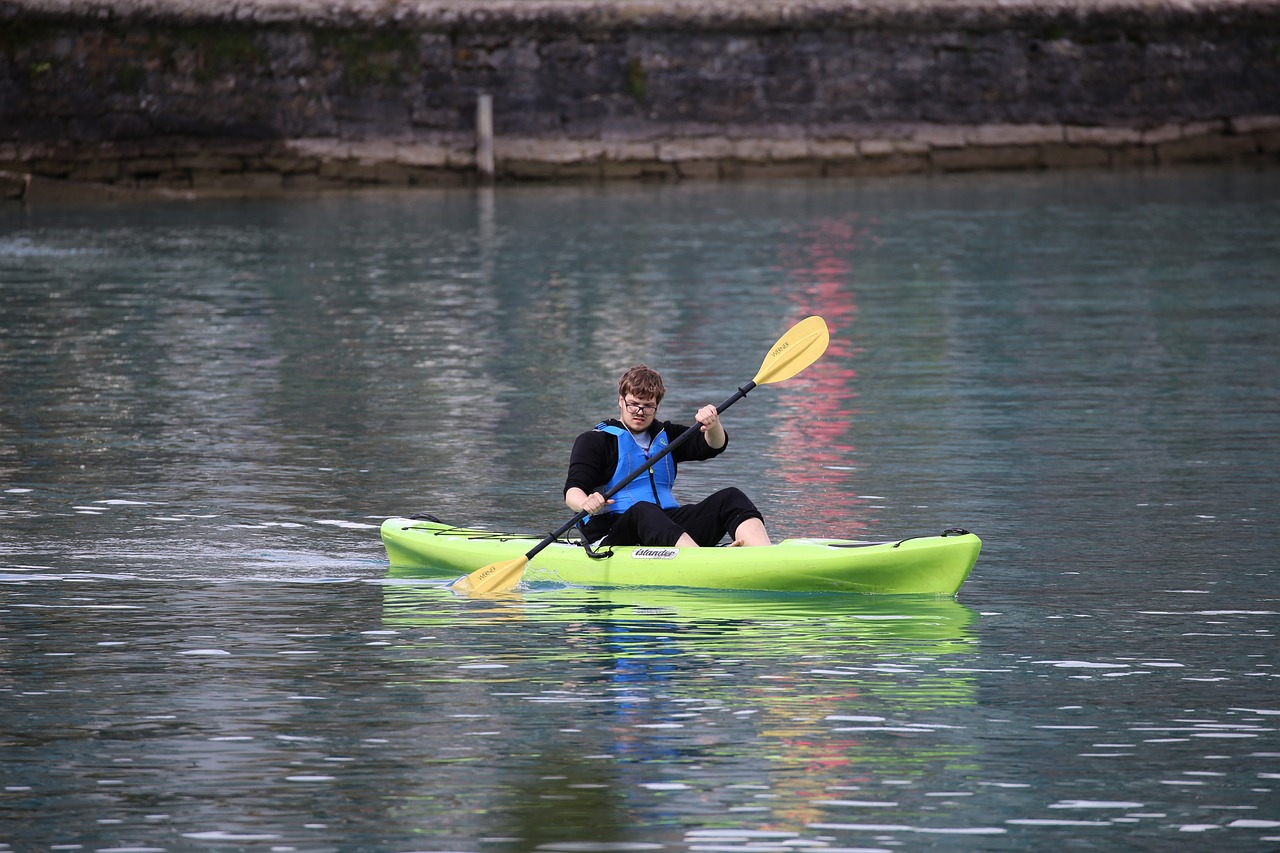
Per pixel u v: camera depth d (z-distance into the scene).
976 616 24.64
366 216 104.31
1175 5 137.88
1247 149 139.75
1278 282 69.06
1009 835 16.53
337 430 40.97
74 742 19.25
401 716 20.12
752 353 52.88
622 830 16.67
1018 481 34.56
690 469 36.28
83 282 73.00
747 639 23.48
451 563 28.14
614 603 25.73
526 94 128.50
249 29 124.00
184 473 35.97
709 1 130.50
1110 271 73.69
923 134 134.00
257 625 24.45
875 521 31.16
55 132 121.69
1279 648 22.70
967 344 54.38
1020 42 135.38
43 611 25.22
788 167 132.00
